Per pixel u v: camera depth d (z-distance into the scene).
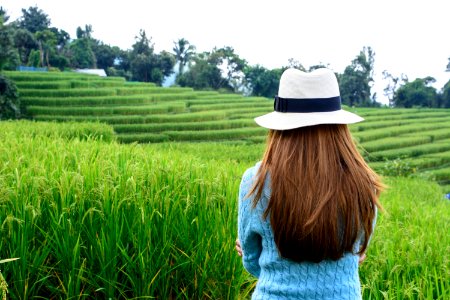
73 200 4.41
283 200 2.24
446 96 134.25
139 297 4.18
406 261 4.62
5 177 4.91
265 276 2.43
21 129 16.88
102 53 169.50
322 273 2.31
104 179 4.59
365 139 61.03
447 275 4.17
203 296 4.64
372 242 5.02
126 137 56.00
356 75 140.88
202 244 4.56
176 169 5.53
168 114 71.56
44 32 145.88
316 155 2.28
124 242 4.52
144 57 150.75
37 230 4.39
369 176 2.33
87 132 22.69
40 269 4.12
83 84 78.00
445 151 60.38
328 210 2.21
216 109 80.12
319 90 2.33
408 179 27.00
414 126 72.19
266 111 80.50
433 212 9.40
